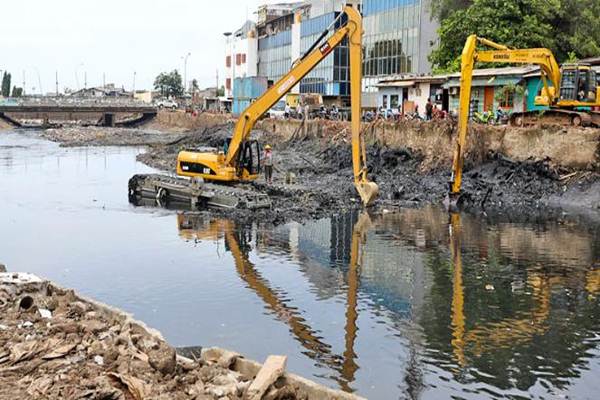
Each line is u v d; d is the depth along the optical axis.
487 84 47.00
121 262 22.28
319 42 32.47
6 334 10.73
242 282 19.92
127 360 9.97
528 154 36.88
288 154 54.50
